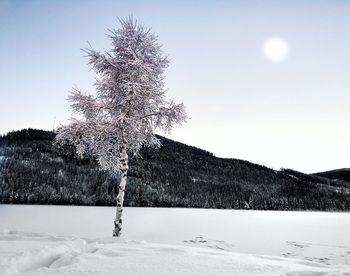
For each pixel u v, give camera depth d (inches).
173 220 1996.8
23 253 183.6
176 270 172.1
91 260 185.9
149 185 5295.3
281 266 198.1
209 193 5713.6
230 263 196.1
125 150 480.4
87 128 463.8
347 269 204.1
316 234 1272.1
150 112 504.1
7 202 4010.8
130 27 504.4
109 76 482.0
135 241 290.8
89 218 1859.0
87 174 4862.2
